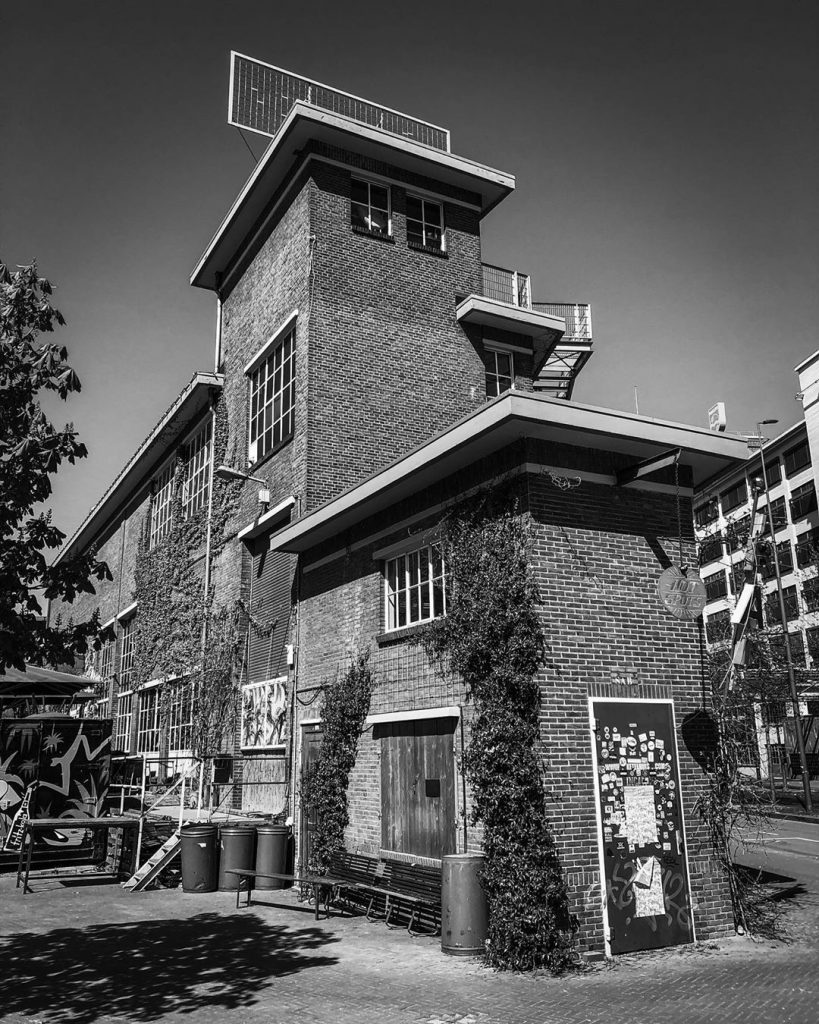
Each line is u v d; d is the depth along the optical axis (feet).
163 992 27.55
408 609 42.19
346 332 60.34
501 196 70.44
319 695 48.93
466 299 65.16
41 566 23.49
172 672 75.87
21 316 24.76
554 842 31.01
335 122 61.77
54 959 31.99
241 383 70.23
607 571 34.83
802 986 27.20
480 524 35.83
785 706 119.55
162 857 48.85
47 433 23.99
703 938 33.60
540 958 29.73
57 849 55.47
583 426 33.53
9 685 60.85
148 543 91.30
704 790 34.99
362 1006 25.84
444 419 63.21
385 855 40.19
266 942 34.68
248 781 58.59
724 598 174.81
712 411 50.96
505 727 31.58
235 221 71.51
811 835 76.18
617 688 33.91
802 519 161.89
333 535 49.80
